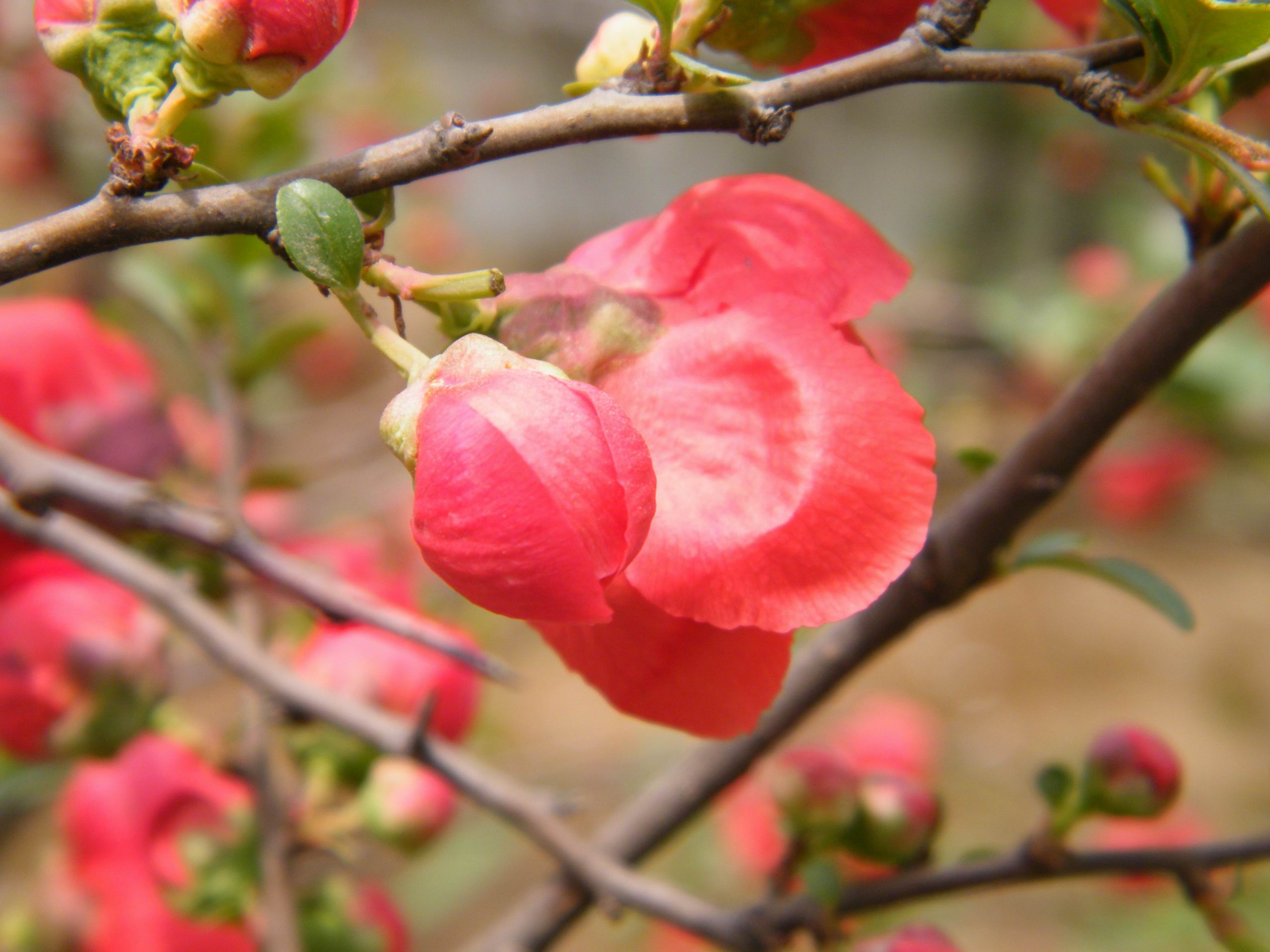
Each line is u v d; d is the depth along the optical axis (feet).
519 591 0.49
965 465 0.70
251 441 1.01
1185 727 2.77
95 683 0.75
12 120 1.68
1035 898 2.01
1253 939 0.69
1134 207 1.99
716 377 0.53
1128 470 2.03
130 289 0.99
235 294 0.93
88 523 0.74
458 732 0.83
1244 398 1.58
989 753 2.18
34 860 1.31
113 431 0.85
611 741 1.95
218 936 0.79
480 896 1.79
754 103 0.54
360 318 0.51
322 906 0.80
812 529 0.51
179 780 0.80
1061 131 2.54
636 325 0.54
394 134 1.96
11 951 0.82
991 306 1.80
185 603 0.74
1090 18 0.62
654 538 0.52
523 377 0.50
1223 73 0.56
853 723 1.61
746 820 1.37
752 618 0.51
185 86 0.53
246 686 0.81
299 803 0.80
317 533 1.41
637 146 3.75
